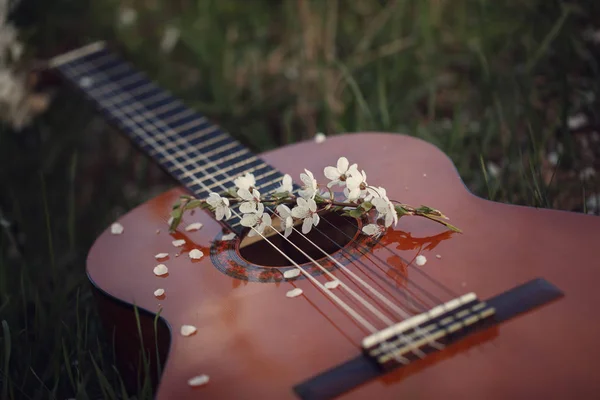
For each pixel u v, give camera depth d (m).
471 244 0.72
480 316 0.64
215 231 0.80
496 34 1.23
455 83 1.27
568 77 1.14
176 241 0.80
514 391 0.60
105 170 1.28
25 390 0.85
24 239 1.10
